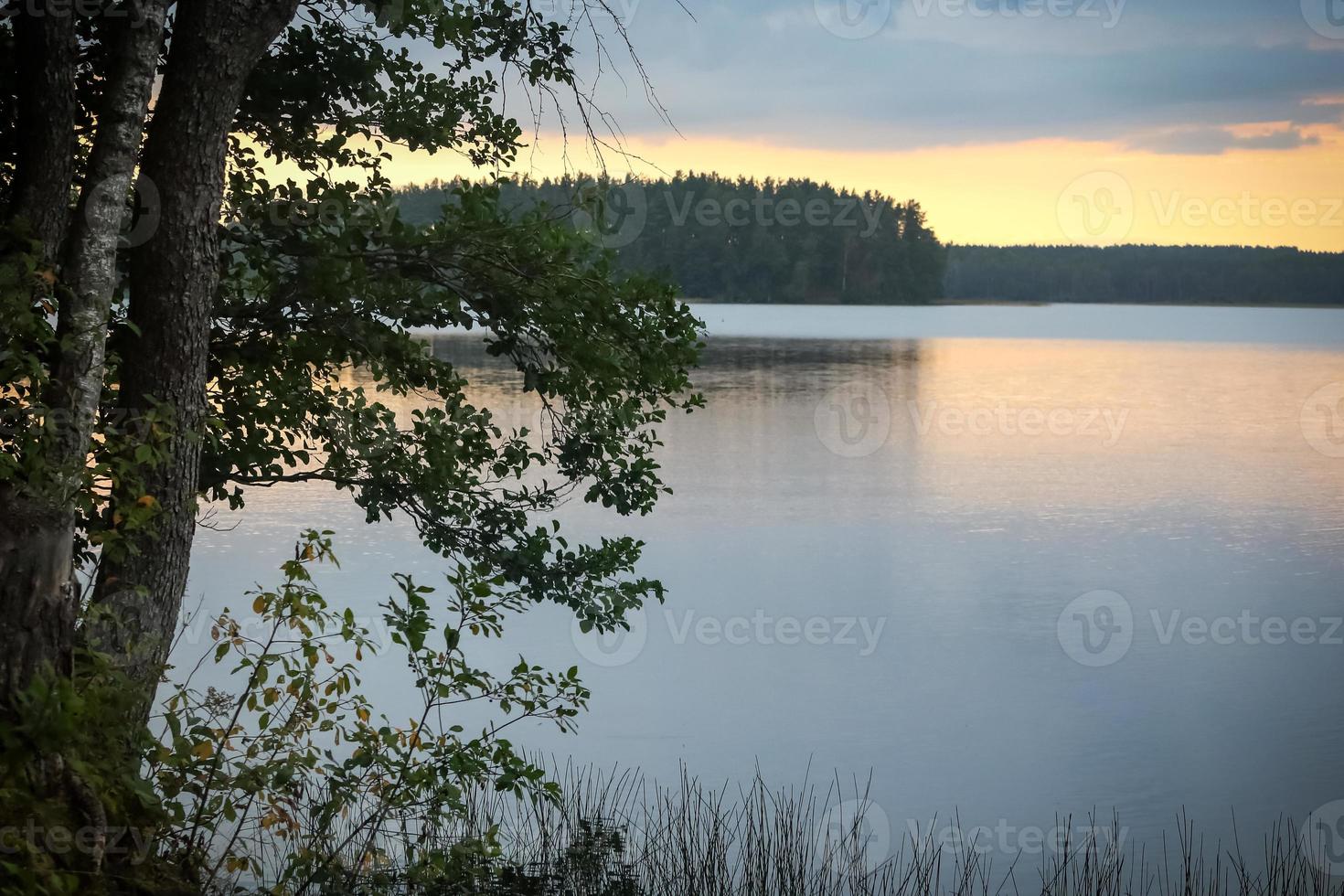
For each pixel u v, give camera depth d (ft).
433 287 22.00
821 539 95.50
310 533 18.12
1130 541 97.91
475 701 47.70
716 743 46.03
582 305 21.62
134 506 16.63
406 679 48.62
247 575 66.74
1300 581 83.71
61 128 16.65
